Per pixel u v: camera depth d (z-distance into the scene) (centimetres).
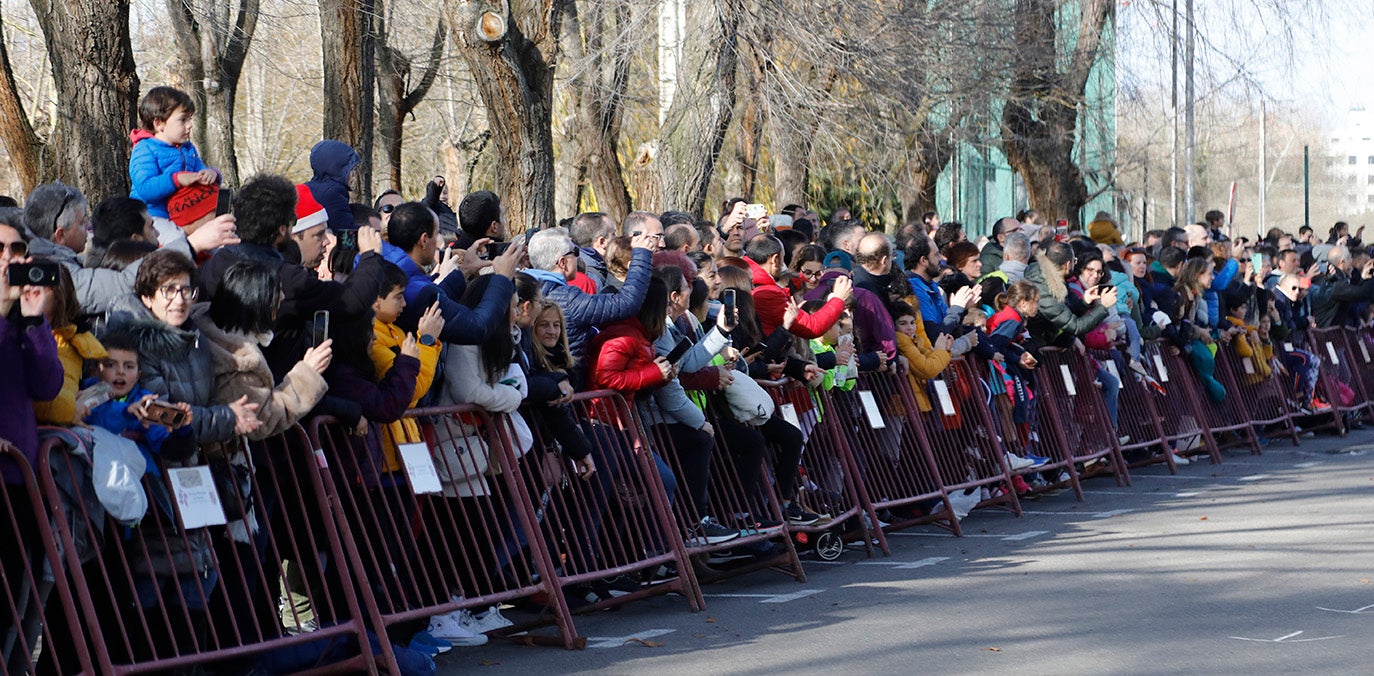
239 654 984
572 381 1368
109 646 952
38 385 862
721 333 1457
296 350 1073
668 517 1391
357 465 1107
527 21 2348
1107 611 1294
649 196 2898
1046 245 2381
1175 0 4169
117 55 1897
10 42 5144
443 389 1216
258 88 6372
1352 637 1159
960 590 1434
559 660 1191
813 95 2953
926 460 1834
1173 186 6059
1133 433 2411
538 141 2375
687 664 1157
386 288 1123
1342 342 3058
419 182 6956
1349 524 1748
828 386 1669
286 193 1090
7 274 841
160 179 1209
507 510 1230
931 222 2936
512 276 1228
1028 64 3878
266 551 1065
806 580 1538
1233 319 2691
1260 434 2830
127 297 945
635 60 3409
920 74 3322
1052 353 2178
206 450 989
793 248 1872
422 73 5112
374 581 1141
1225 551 1590
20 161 2388
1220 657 1104
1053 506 2073
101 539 923
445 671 1159
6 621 891
